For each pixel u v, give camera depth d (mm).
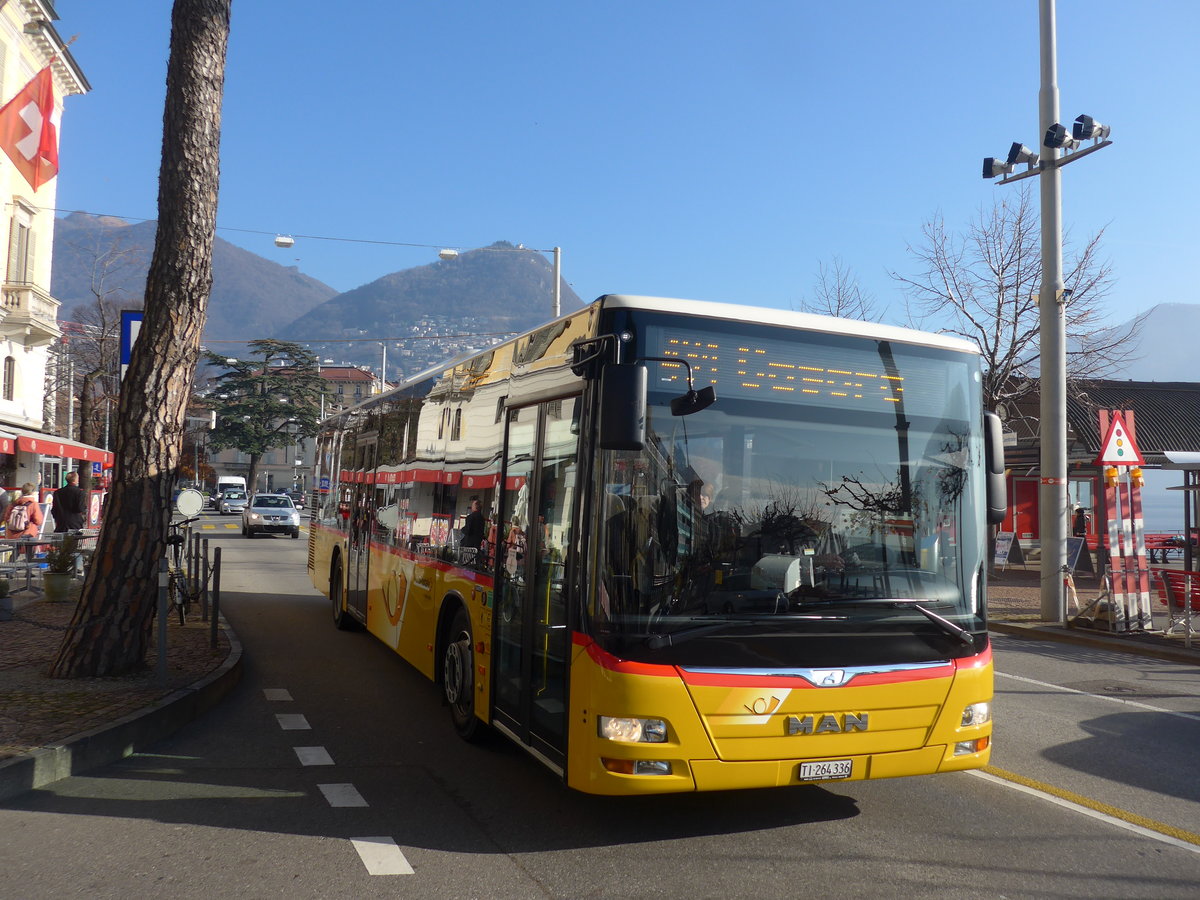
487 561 7055
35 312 30578
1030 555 29609
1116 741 8031
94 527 26531
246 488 81938
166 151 8656
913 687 5383
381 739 7562
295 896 4531
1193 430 29438
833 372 5668
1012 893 4734
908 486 5688
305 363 84125
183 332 8703
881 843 5418
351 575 12516
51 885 4590
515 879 4797
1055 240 15328
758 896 4641
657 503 5172
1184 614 13266
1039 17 15414
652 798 6172
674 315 5434
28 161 18812
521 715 6160
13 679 8359
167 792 6094
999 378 25156
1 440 22922
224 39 8836
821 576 5371
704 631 5059
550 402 6141
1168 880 4941
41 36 28094
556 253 32344
